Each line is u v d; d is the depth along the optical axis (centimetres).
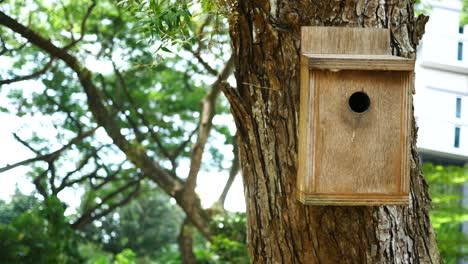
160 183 1398
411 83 480
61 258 1156
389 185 478
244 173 521
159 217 1905
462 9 955
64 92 1475
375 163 478
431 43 944
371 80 478
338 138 476
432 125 935
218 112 1641
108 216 1827
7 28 1409
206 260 1433
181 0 538
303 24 496
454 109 938
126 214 1862
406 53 500
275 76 500
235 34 511
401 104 479
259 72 505
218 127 1664
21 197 1452
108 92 1559
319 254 496
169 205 1927
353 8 497
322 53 492
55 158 1416
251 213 516
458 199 917
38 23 1416
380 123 479
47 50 1324
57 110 1491
